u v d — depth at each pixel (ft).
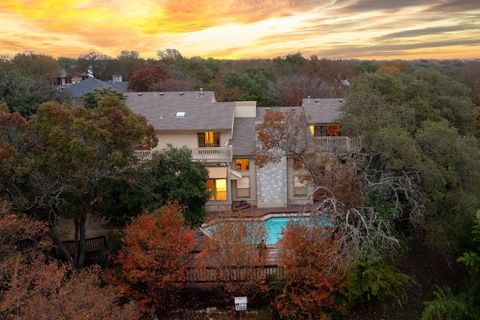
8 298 55.67
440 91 157.48
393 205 95.81
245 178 146.41
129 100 170.91
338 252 85.97
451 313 82.84
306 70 352.90
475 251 94.07
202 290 91.30
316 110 162.61
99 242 105.09
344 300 86.12
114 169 90.89
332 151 111.14
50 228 93.04
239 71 332.80
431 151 100.12
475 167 98.78
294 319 84.79
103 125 86.58
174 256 83.10
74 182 85.40
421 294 98.94
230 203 141.49
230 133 149.89
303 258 82.84
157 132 148.77
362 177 97.40
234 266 86.58
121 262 84.17
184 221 97.30
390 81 141.90
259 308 89.71
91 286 68.44
